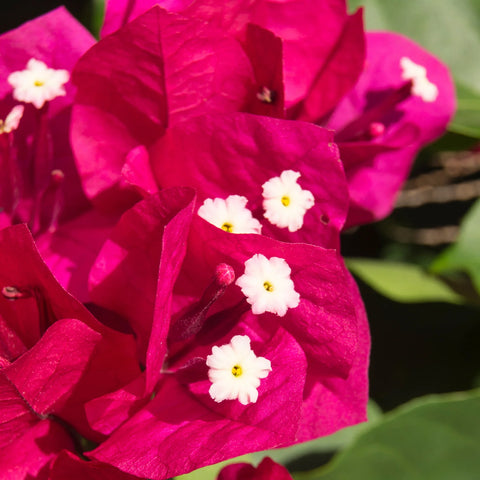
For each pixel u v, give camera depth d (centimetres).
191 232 20
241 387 20
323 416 21
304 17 22
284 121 21
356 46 22
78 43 22
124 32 20
